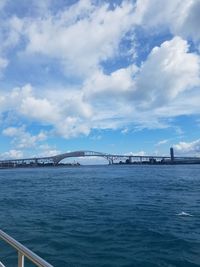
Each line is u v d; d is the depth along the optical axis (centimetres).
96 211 2478
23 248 381
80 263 1140
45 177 9406
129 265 1121
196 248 1325
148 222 1934
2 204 3092
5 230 1717
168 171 13038
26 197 3828
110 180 7388
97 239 1477
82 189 5003
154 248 1325
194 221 1973
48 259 1183
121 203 3059
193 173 10881
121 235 1562
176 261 1162
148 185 5662
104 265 1119
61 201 3325
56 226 1820
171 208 2639
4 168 19488
